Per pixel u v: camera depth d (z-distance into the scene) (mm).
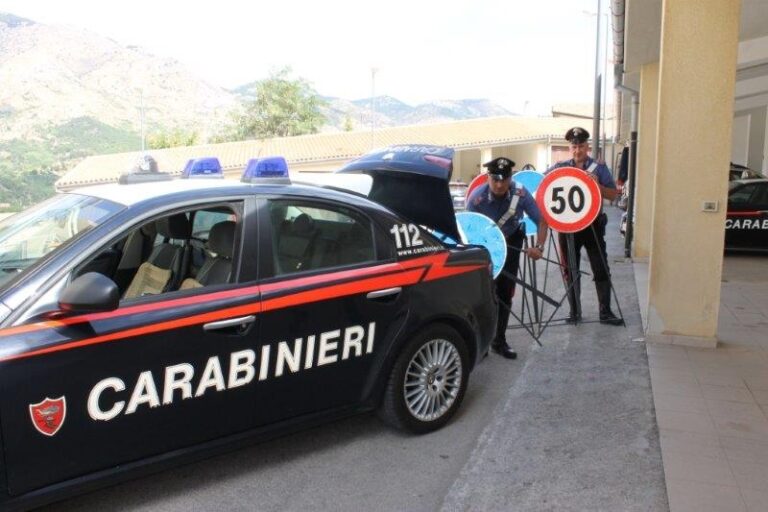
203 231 3754
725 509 3072
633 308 7105
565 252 6613
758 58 11570
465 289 4176
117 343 2830
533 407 4406
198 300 3092
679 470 3455
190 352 3035
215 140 50500
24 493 2682
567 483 3400
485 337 4383
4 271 3012
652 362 5156
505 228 5750
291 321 3357
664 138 5293
